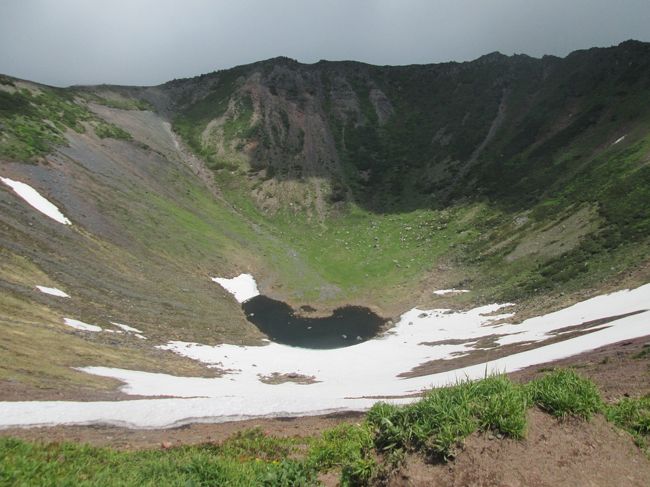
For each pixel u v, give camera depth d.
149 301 53.94
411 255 85.94
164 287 60.09
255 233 92.94
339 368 43.38
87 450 11.80
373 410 9.80
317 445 13.16
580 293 49.03
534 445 8.34
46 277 46.47
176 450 14.44
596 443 8.77
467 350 42.22
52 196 64.25
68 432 18.12
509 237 78.12
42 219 57.25
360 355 48.56
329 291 75.81
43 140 78.06
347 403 24.38
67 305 43.19
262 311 67.44
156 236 72.69
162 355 40.12
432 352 45.12
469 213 94.69
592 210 70.12
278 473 10.33
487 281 68.00
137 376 32.09
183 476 9.77
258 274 78.25
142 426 20.02
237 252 81.56
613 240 59.56
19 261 45.97
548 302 51.44
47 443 12.76
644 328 28.27
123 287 54.22
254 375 39.66
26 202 58.78
